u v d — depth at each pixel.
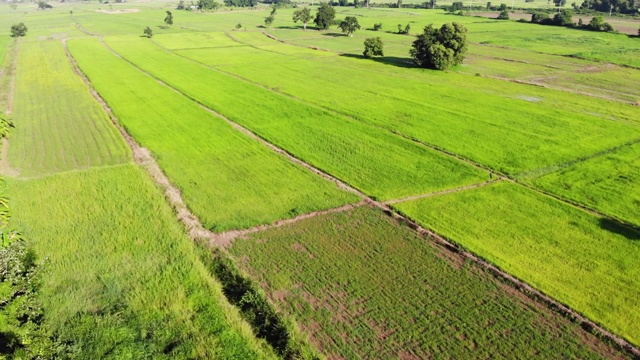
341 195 34.28
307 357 19.52
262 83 69.44
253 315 22.28
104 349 19.81
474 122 50.91
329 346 20.36
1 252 20.44
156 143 45.00
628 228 30.23
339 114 53.88
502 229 29.92
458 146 43.97
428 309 22.80
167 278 24.64
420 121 51.12
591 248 27.95
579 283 24.75
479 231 29.64
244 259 26.62
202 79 71.94
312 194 34.44
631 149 43.50
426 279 25.03
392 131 48.06
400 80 71.50
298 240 28.56
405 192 34.88
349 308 22.75
